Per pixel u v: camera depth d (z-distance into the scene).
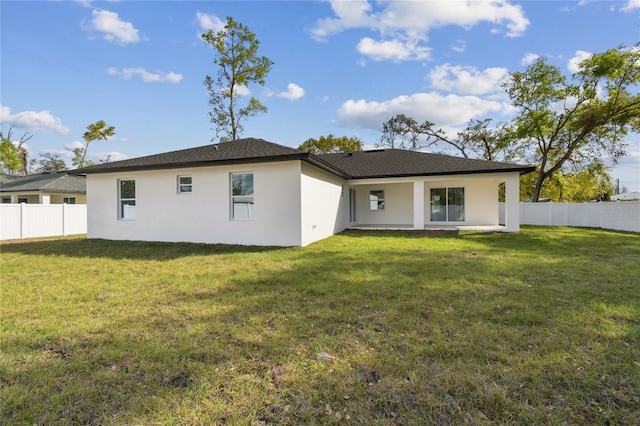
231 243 10.24
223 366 2.72
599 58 18.14
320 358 2.85
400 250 8.85
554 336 3.22
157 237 11.05
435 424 2.00
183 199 10.73
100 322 3.73
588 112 18.73
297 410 2.15
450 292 4.81
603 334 3.25
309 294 4.83
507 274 5.87
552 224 18.00
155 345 3.10
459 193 15.80
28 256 8.55
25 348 3.07
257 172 9.98
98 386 2.42
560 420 2.01
